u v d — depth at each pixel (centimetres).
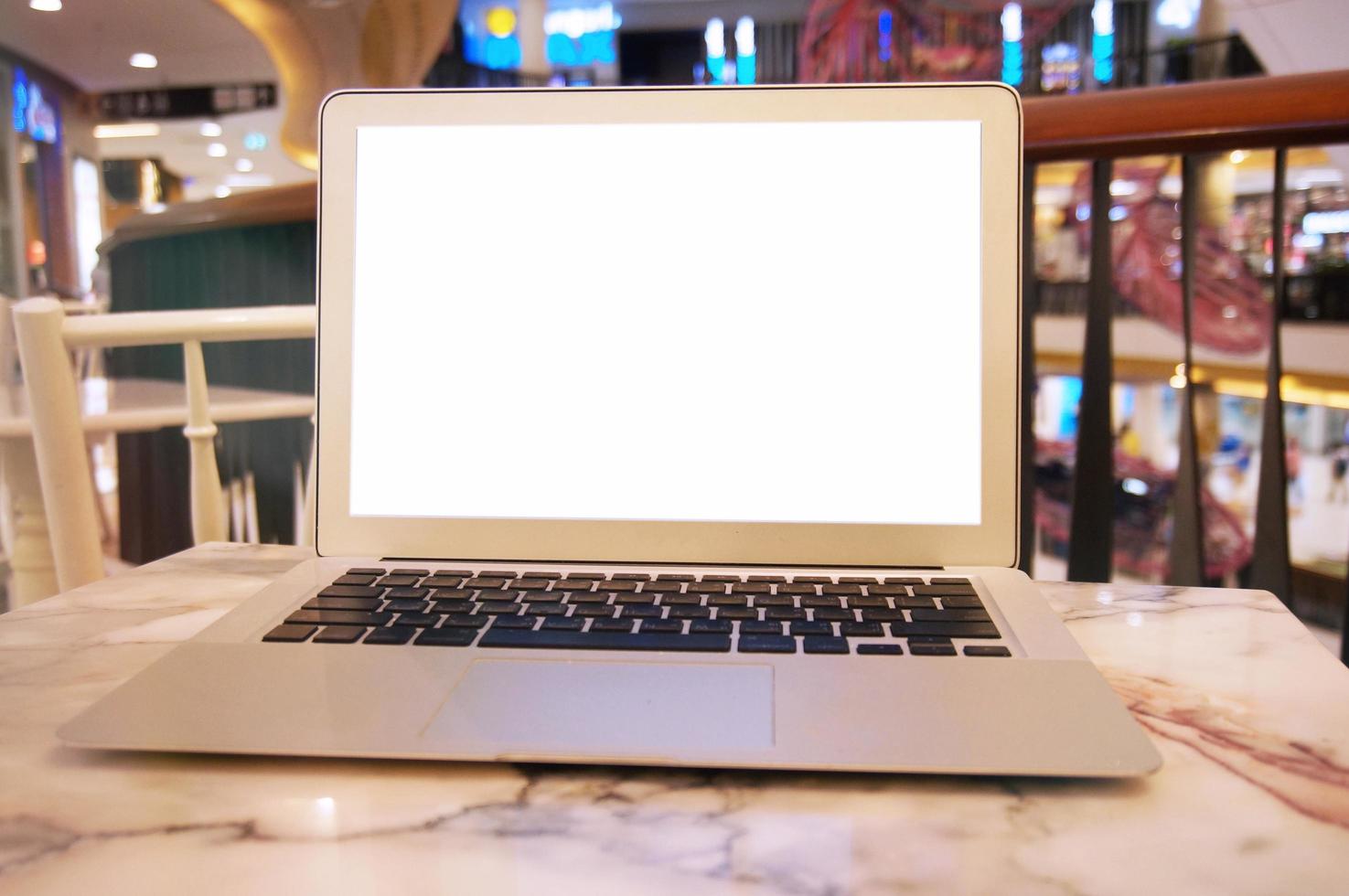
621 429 57
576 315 57
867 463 55
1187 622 54
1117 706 38
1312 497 588
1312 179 568
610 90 57
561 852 30
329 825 32
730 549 56
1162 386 653
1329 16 395
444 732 36
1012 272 55
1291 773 35
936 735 35
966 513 55
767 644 43
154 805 33
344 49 453
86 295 810
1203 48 662
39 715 41
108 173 846
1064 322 678
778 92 56
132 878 29
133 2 594
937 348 55
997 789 34
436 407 57
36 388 84
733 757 34
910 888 28
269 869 29
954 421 55
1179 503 124
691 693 39
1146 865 29
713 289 56
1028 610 47
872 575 53
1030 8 658
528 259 57
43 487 86
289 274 263
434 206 57
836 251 56
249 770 36
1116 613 56
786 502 56
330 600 49
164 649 50
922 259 56
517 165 57
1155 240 638
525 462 57
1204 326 627
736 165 57
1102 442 118
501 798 34
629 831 32
